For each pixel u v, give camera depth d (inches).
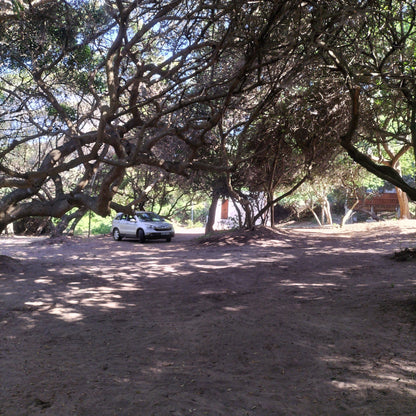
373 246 769.6
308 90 531.8
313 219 1720.0
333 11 272.2
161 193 1323.8
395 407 170.4
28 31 450.0
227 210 1711.4
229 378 215.8
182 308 387.9
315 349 255.9
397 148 1053.2
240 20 275.4
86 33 393.4
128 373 225.8
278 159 874.8
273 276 540.7
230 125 710.5
